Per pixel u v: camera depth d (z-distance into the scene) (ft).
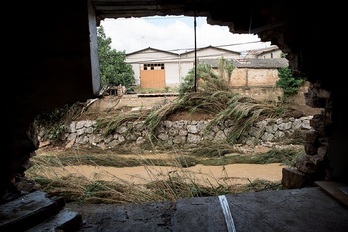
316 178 10.11
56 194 11.55
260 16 9.49
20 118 7.20
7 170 7.50
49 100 7.14
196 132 26.99
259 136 25.98
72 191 11.82
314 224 7.11
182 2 8.67
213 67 33.14
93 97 7.45
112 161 20.92
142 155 23.67
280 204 8.30
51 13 6.59
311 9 8.75
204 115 27.68
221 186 13.07
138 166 20.36
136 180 16.58
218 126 26.86
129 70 44.24
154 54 52.60
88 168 20.03
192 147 25.44
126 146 26.68
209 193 12.30
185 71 50.96
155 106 28.76
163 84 51.67
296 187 10.74
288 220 7.36
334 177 9.52
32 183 8.87
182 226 7.37
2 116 7.06
